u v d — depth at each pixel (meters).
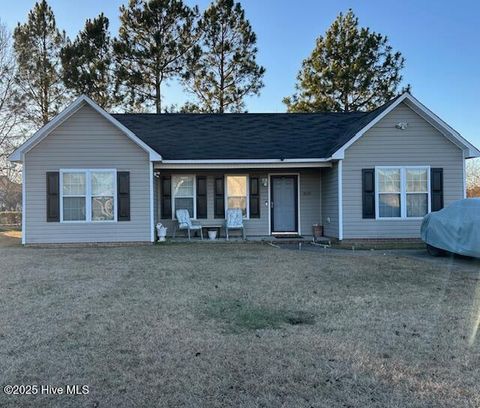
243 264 8.67
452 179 12.85
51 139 12.38
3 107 24.89
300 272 7.70
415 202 12.84
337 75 26.47
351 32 27.08
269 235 14.71
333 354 3.72
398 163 12.80
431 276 7.29
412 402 2.90
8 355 3.72
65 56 24.56
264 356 3.67
